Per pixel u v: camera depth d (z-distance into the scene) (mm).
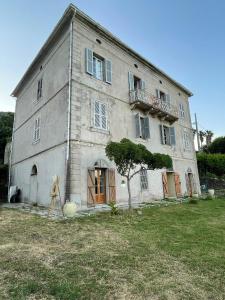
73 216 8555
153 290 3145
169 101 18734
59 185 10812
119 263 4102
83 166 10812
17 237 5762
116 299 2912
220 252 4727
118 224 7355
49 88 13469
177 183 17250
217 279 3516
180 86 20672
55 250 4801
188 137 20812
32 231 6387
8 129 27000
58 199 10617
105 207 10977
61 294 2977
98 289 3146
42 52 14445
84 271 3748
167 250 4820
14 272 3686
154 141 15898
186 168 19250
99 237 5816
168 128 17797
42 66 14961
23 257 4355
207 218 8664
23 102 18188
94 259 4285
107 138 12359
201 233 6281
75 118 11023
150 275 3629
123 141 9820
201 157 24062
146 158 9789
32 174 14352
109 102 13062
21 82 18078
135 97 14273
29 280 3393
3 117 29062
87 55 12258
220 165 22609
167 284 3324
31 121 15789
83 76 11930
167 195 15984
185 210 10516
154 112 15945
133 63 15773
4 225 7164
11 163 19312
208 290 3180
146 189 14352
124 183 12781
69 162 10336
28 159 15430
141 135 14711
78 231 6418
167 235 6035
